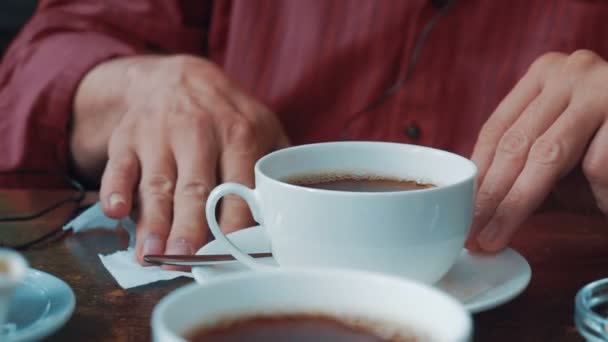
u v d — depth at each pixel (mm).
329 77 966
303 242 503
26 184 871
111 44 885
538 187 580
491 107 928
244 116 705
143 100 725
